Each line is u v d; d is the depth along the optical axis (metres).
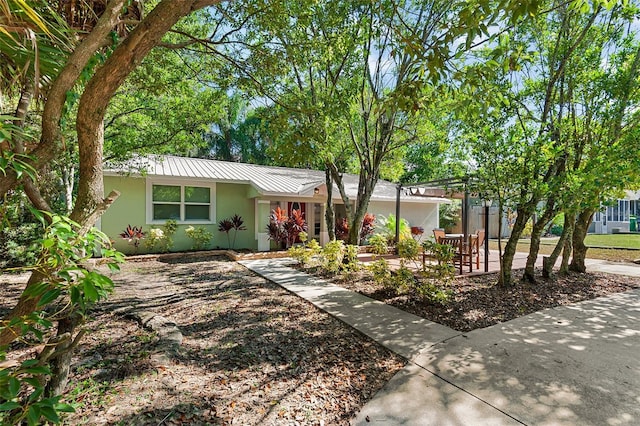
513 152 5.89
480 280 7.45
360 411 2.53
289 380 2.99
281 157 5.18
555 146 6.36
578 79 6.59
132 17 2.99
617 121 6.24
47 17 1.99
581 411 2.49
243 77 5.55
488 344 3.82
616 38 6.58
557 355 3.51
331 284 6.98
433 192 13.02
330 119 6.17
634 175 5.40
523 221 6.61
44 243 1.38
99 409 2.42
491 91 3.84
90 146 1.94
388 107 3.78
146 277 7.70
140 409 2.44
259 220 12.24
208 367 3.21
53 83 1.79
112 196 1.93
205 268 8.96
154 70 6.60
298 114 5.11
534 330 4.29
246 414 2.47
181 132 9.95
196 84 8.99
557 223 8.42
